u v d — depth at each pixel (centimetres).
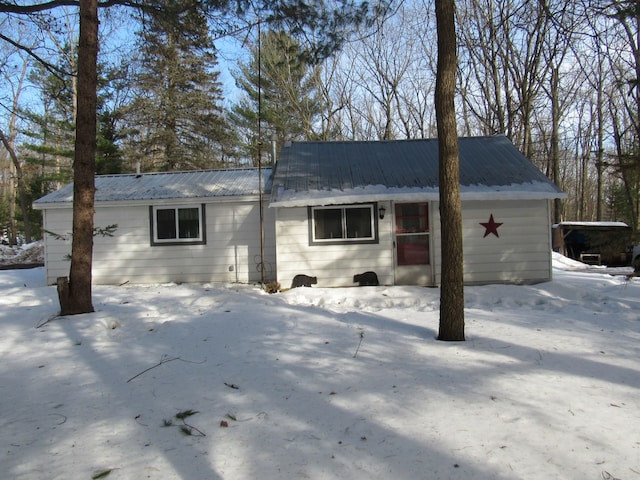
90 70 722
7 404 399
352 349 534
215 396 401
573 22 753
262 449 302
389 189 1066
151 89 2462
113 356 529
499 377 423
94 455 301
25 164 3275
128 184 1313
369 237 1091
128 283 1199
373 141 1396
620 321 662
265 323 668
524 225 1071
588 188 4081
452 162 561
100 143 2412
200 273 1202
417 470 271
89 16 719
